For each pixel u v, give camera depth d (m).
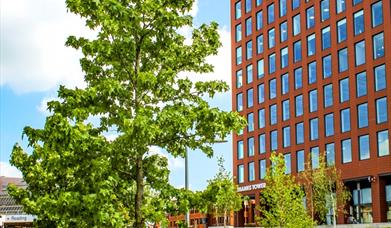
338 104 77.00
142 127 14.78
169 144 16.89
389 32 70.00
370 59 72.50
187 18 17.06
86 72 17.20
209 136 16.48
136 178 16.48
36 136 16.09
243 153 95.25
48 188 28.22
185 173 30.39
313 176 70.12
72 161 15.16
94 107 15.91
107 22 16.02
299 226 50.53
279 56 89.31
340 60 77.81
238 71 98.56
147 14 16.73
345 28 77.19
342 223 73.88
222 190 17.20
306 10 84.81
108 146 15.43
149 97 16.92
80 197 14.55
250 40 96.31
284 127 87.12
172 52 17.19
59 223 21.55
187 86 17.17
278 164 53.78
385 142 69.69
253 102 94.12
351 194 74.31
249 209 92.38
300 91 84.31
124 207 16.64
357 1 75.38
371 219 72.06
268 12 92.81
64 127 14.56
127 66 16.80
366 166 71.69
